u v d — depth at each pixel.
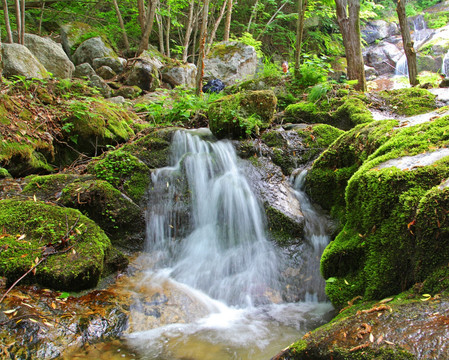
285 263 3.88
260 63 13.50
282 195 4.46
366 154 3.87
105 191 4.02
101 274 3.40
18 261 2.98
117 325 2.88
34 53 8.32
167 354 2.65
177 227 4.32
